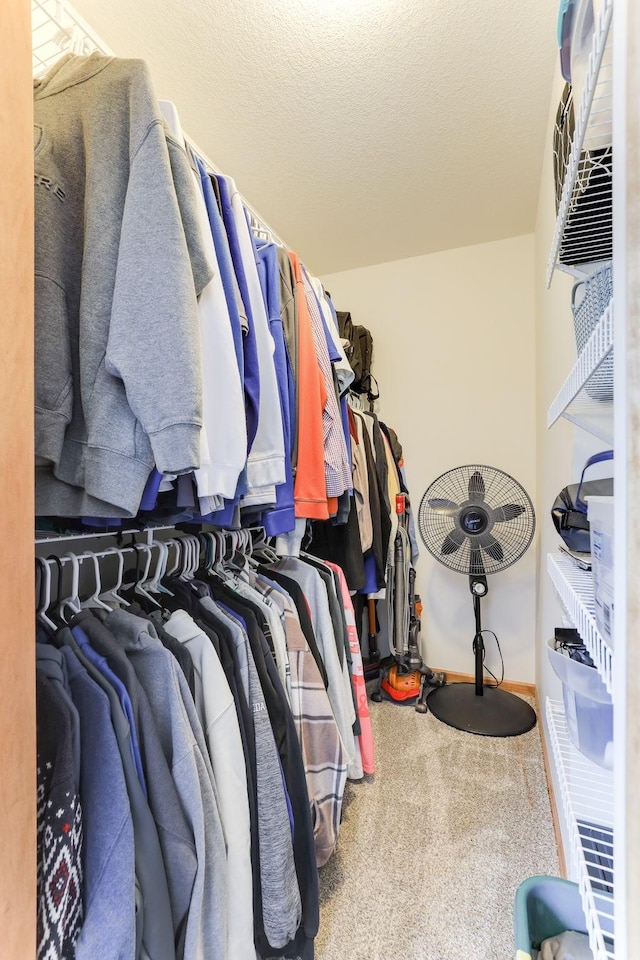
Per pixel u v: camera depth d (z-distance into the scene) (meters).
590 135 0.51
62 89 0.74
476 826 1.40
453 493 2.18
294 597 1.29
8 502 0.39
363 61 1.36
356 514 1.80
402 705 2.20
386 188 2.00
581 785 0.71
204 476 0.75
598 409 0.87
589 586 0.65
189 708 0.73
